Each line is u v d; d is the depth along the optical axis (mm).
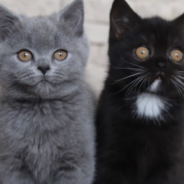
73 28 449
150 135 451
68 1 700
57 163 438
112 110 460
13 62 415
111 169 460
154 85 441
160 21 470
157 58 441
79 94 451
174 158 457
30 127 427
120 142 454
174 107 456
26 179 440
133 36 464
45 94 425
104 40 708
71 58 432
